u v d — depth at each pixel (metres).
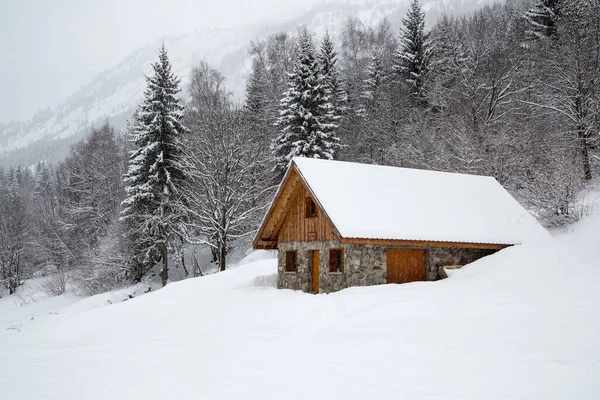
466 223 22.41
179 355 10.77
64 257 48.91
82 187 55.06
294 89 40.78
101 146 54.56
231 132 35.53
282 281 23.44
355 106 53.56
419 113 43.78
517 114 38.78
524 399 6.19
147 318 19.92
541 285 15.69
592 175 31.17
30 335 19.95
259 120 47.69
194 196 35.62
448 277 20.42
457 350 8.93
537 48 41.81
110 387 7.87
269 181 39.59
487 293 14.84
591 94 31.58
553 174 28.05
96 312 22.33
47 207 71.44
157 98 37.16
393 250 20.69
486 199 25.03
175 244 38.62
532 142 34.84
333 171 22.50
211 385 7.75
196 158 35.25
